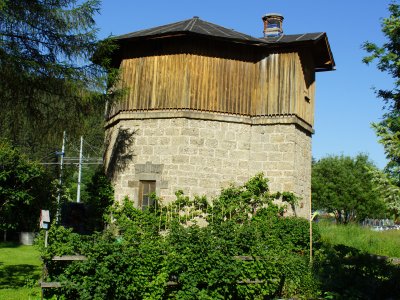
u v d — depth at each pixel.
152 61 16.31
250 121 16.09
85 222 17.16
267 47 16.20
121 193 16.14
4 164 13.91
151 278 8.32
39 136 16.89
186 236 9.02
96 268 7.87
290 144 15.66
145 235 10.16
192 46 15.80
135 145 16.12
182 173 15.25
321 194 38.25
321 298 9.84
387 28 12.16
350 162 39.00
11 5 13.81
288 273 10.05
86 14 14.86
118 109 16.81
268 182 15.71
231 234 9.64
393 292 10.23
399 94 12.98
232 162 15.71
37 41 14.66
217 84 15.88
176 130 15.49
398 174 8.81
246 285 9.12
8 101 15.27
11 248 16.98
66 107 15.78
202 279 8.48
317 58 18.33
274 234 13.91
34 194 15.09
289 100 15.86
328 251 14.12
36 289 9.80
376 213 36.88
